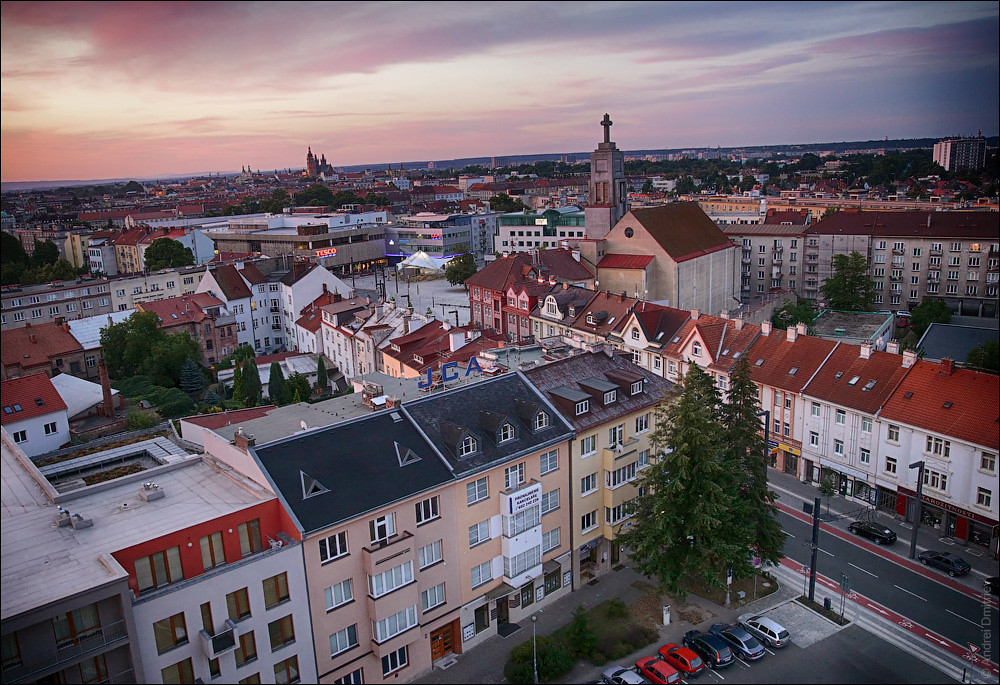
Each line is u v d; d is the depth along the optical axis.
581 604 51.66
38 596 32.19
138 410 83.50
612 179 128.75
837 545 58.75
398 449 44.56
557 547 51.69
